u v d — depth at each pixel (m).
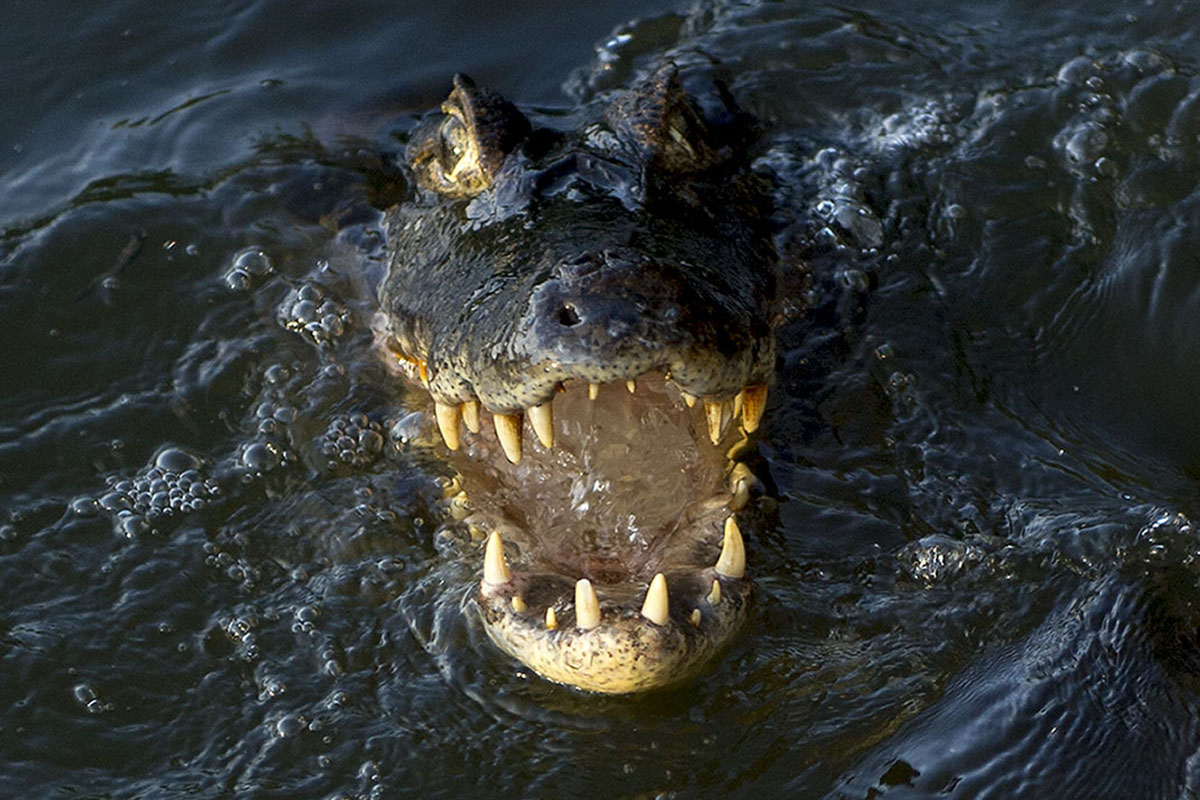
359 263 5.00
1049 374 4.57
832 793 3.32
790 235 4.84
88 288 4.98
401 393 4.56
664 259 3.65
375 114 5.82
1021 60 5.91
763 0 6.39
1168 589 3.78
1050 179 5.30
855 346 4.61
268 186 5.43
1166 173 5.27
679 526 3.71
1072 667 3.57
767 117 5.72
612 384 3.91
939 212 5.19
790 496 4.11
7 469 4.32
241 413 4.54
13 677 3.69
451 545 4.03
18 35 6.18
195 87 5.99
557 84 5.93
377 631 3.83
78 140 5.70
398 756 3.48
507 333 3.43
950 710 3.49
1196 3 6.12
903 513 4.06
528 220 3.99
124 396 4.59
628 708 3.58
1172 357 4.59
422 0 6.43
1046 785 3.29
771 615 3.79
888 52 6.03
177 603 3.92
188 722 3.58
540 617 3.43
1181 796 3.28
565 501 3.85
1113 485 4.14
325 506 4.21
